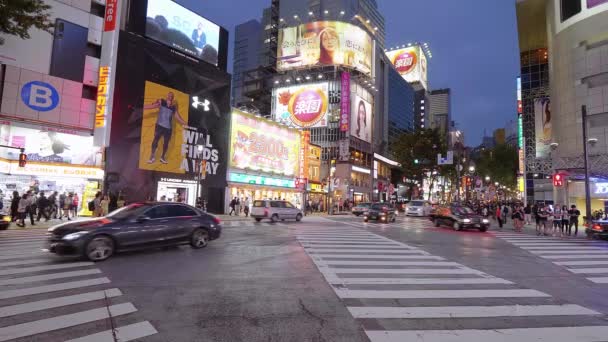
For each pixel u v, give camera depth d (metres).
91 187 24.08
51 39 23.16
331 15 80.88
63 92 23.47
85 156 24.20
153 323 4.87
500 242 15.91
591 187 27.22
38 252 10.45
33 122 22.17
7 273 7.82
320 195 51.81
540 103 43.19
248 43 122.38
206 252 11.07
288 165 43.88
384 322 5.12
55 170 22.50
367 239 15.61
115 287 6.74
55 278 7.39
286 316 5.28
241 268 8.76
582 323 5.22
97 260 9.30
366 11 92.12
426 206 39.56
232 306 5.71
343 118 57.97
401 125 92.50
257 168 38.44
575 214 20.00
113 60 25.03
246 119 37.06
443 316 5.45
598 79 29.80
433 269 9.20
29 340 4.26
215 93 33.16
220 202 33.56
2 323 4.81
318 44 62.00
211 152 32.44
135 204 11.19
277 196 41.81
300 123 62.34
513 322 5.23
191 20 32.28
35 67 22.47
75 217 22.39
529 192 44.88
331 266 9.28
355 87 63.09
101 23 25.70
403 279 7.97
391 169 79.75
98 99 24.55
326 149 60.41
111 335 4.43
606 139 28.70
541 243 15.84
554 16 34.91
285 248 12.29
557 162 25.09
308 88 62.59
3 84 21.30
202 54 33.09
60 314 5.20
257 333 4.58
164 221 10.81
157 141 27.62
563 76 32.88
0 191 20.78
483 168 68.44
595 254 12.54
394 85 89.44
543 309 5.91
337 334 4.61
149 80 27.39
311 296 6.40
